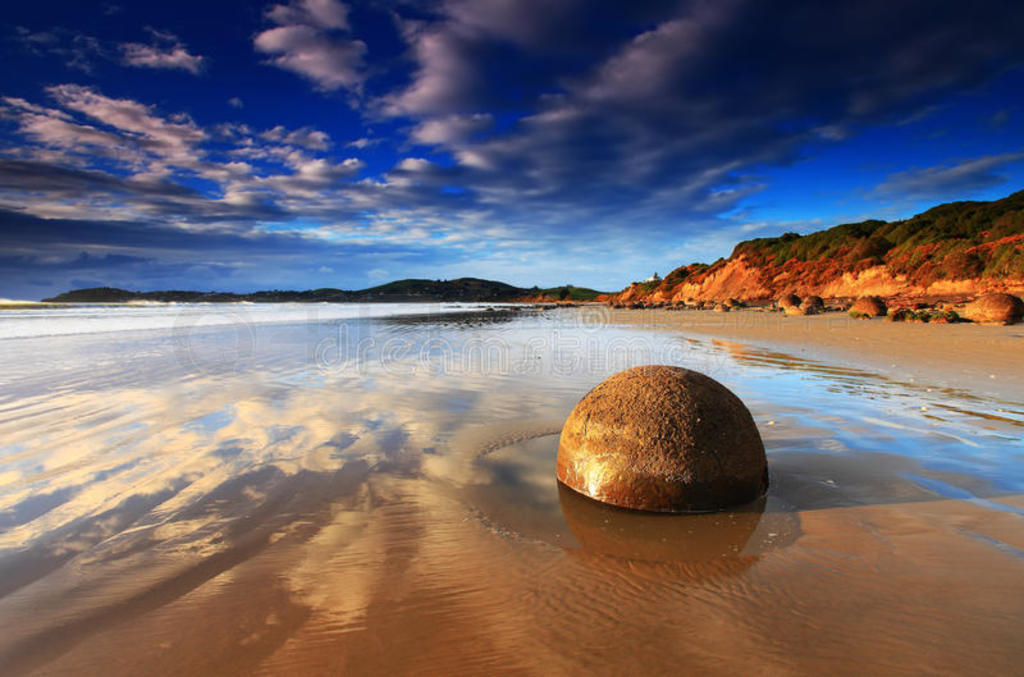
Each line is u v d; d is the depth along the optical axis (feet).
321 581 9.64
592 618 8.46
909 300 96.78
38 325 75.05
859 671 7.06
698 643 7.77
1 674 7.17
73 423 21.44
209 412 23.40
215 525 12.04
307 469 15.88
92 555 10.60
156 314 110.11
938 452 16.26
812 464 15.48
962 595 8.75
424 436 19.44
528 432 19.89
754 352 43.01
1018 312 57.82
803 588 9.15
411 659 7.50
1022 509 12.07
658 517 12.29
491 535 11.48
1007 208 119.44
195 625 8.30
